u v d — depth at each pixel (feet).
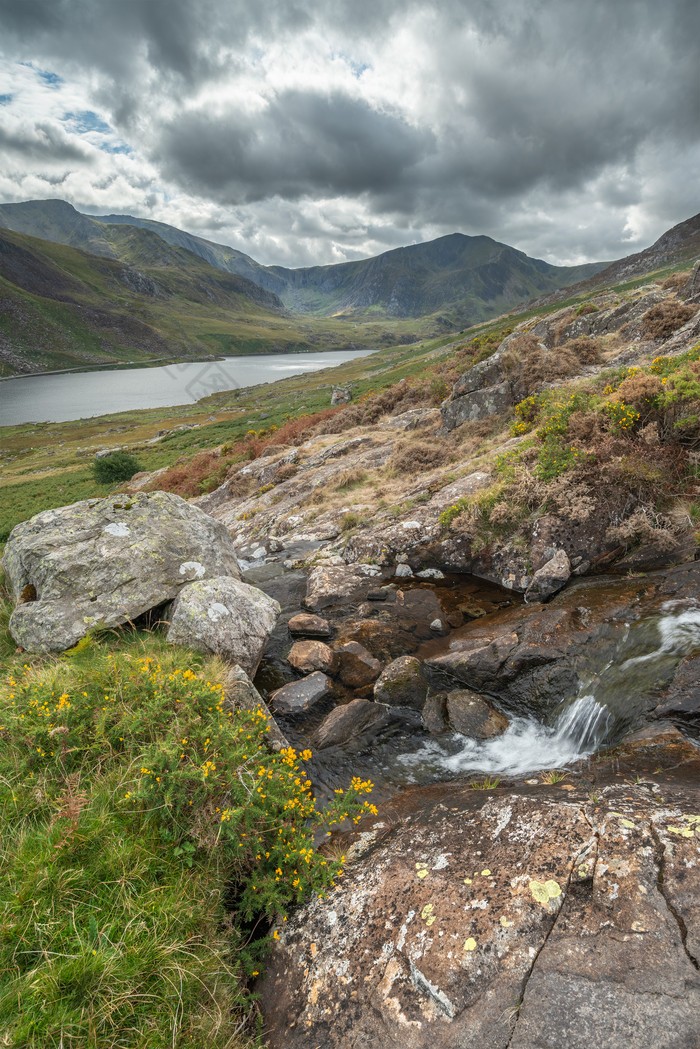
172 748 13.30
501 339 90.38
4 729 14.17
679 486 28.35
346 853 14.08
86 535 25.17
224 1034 9.50
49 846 11.21
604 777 14.06
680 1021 7.72
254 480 77.66
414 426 69.26
